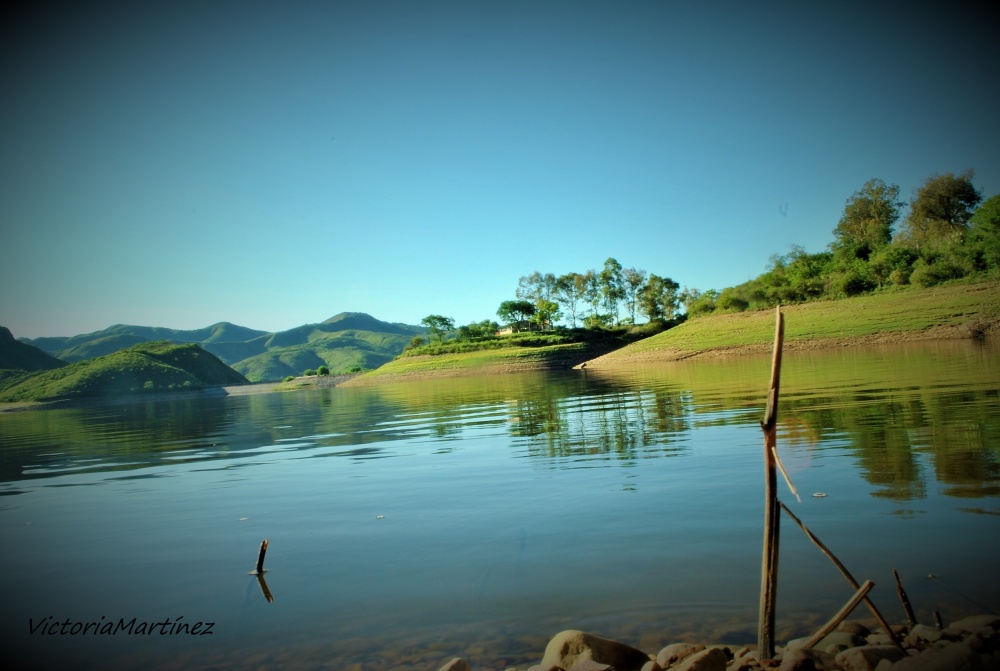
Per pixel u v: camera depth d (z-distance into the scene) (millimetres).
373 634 5605
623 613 5648
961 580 5715
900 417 15133
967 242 71312
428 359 120125
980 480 8875
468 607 6008
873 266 77062
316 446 20297
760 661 4527
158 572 7785
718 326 79812
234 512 10914
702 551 6988
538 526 8469
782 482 9852
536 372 84062
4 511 12570
